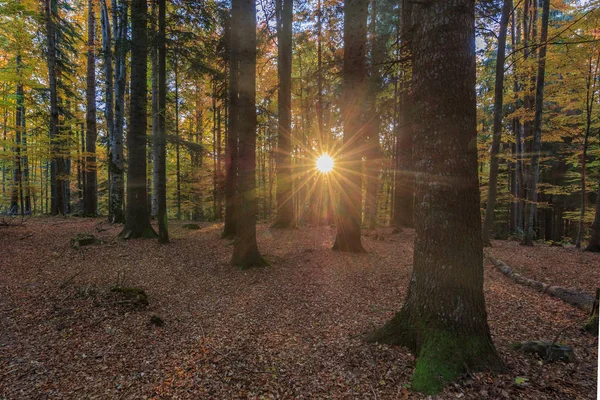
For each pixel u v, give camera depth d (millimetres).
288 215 13805
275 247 10422
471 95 3473
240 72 7652
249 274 7570
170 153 22359
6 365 3715
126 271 7555
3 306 5234
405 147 13695
